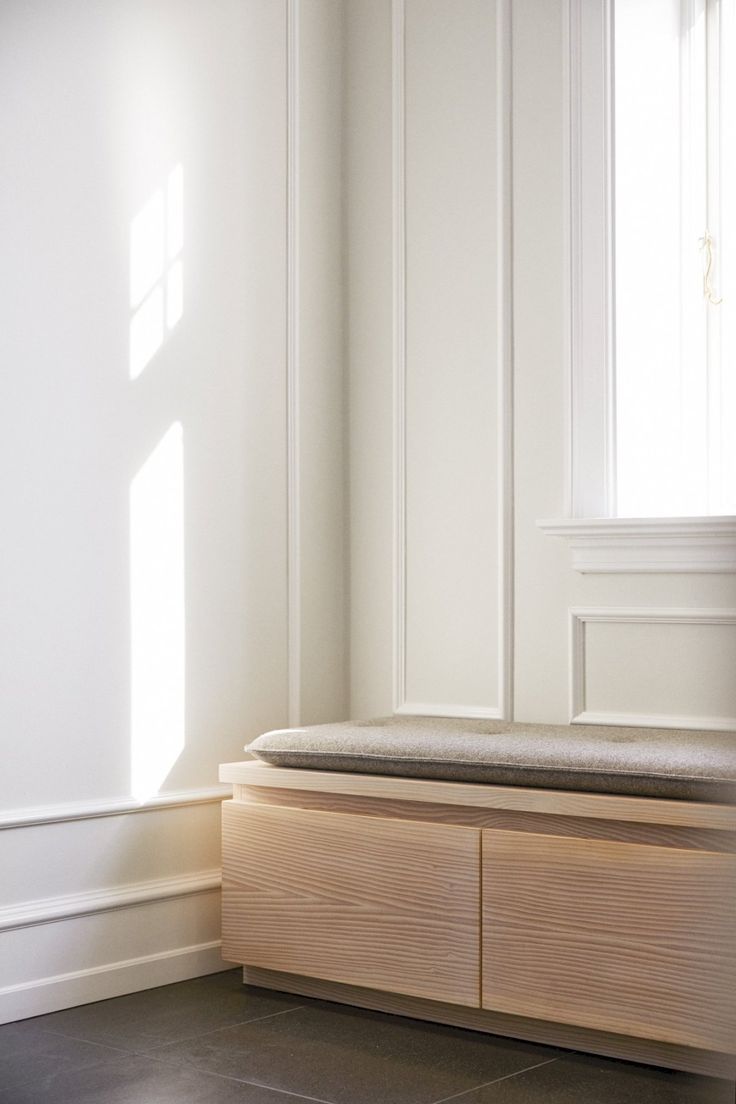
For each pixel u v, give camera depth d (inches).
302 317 113.3
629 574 99.4
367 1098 71.3
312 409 114.2
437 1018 86.0
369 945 86.4
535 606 104.7
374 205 116.7
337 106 117.7
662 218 107.9
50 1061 78.2
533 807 79.5
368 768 88.5
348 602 117.1
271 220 110.7
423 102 113.1
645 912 74.3
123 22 97.3
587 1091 72.4
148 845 97.7
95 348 94.3
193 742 101.9
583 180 103.0
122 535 96.2
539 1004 78.4
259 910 92.5
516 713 105.4
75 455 92.6
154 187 99.5
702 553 95.3
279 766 94.2
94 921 92.9
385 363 115.6
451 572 110.3
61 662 91.3
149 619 98.3
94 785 93.5
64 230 92.1
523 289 106.3
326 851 88.9
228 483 105.8
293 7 113.0
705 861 72.1
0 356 87.4
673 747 82.1
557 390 104.3
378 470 115.7
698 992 71.9
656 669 98.2
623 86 103.3
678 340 109.3
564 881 77.6
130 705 96.6
